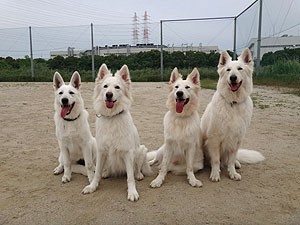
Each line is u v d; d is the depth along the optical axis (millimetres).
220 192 1304
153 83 7703
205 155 1626
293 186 1357
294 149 1924
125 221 1066
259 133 2330
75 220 1079
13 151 1930
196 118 1475
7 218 1100
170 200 1229
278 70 6391
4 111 3479
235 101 1449
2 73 9281
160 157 1639
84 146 1480
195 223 1048
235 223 1047
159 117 2998
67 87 1477
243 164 1672
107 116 1356
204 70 8188
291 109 3400
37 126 2672
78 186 1396
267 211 1131
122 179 1481
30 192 1323
